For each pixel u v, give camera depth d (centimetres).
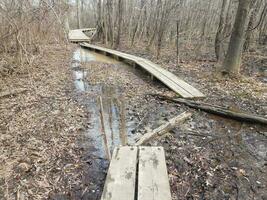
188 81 782
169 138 429
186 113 523
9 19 664
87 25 3988
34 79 741
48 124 459
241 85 724
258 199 293
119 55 1227
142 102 607
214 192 303
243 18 720
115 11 1830
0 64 745
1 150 367
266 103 594
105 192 257
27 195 288
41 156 360
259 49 1326
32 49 1016
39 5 731
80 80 801
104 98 633
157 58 1190
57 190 299
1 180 308
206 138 433
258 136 445
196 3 1838
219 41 1033
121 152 331
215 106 548
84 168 341
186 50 1409
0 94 582
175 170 342
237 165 358
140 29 1934
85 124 474
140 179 277
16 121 463
